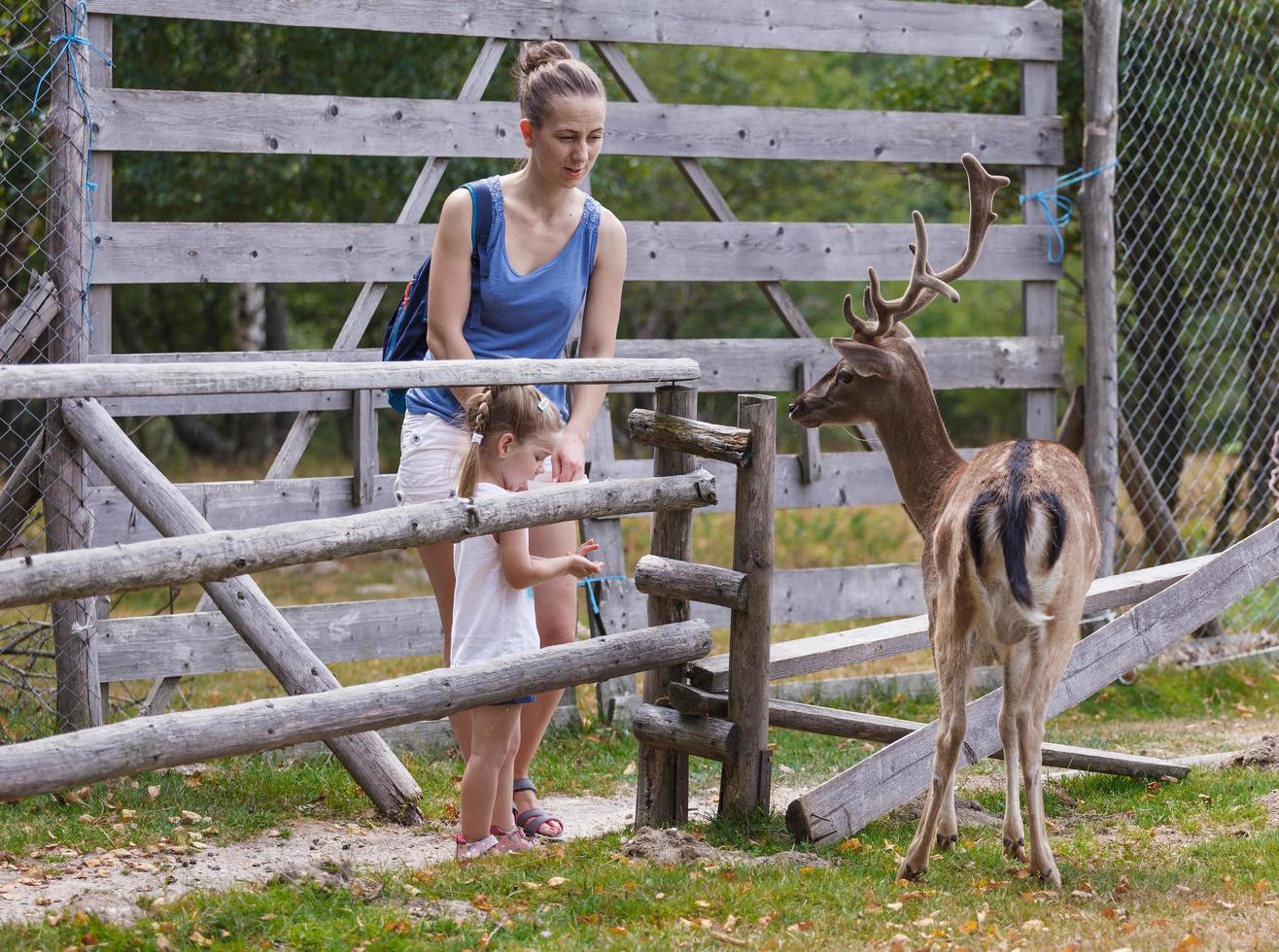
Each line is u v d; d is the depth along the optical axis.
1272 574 11.13
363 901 7.38
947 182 23.62
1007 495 7.54
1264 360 16.58
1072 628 7.84
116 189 23.94
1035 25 14.91
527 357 8.65
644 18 13.52
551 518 8.01
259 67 22.38
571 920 7.13
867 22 14.29
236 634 11.83
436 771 11.38
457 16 12.80
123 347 37.84
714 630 18.23
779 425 35.78
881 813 9.05
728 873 7.89
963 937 6.90
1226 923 7.13
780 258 14.13
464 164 22.42
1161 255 15.65
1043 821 7.94
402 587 21.34
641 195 37.47
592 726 12.95
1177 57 15.71
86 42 11.14
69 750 6.30
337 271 12.47
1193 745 12.31
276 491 12.15
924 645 10.31
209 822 9.53
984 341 14.85
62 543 10.87
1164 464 17.39
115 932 6.63
